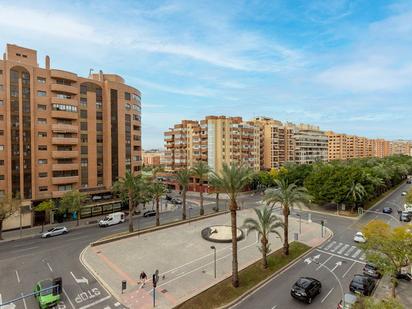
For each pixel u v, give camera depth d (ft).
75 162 197.16
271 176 304.50
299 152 465.88
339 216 195.11
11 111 170.30
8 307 79.30
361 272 101.65
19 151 172.65
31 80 177.99
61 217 186.29
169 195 307.17
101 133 213.05
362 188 193.67
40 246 135.33
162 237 146.10
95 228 171.94
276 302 81.92
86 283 94.17
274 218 110.42
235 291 87.61
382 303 60.13
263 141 402.11
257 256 117.91
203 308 78.95
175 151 363.76
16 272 103.65
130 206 154.71
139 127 246.88
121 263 111.04
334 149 640.17
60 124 187.11
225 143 324.60
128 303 81.25
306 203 121.70
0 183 165.78
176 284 92.89
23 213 170.91
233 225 90.89
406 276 94.48
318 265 109.19
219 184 92.32
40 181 181.68
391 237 80.43
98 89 211.82
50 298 78.18
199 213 212.64
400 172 323.57
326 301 82.07
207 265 108.58
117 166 220.43
